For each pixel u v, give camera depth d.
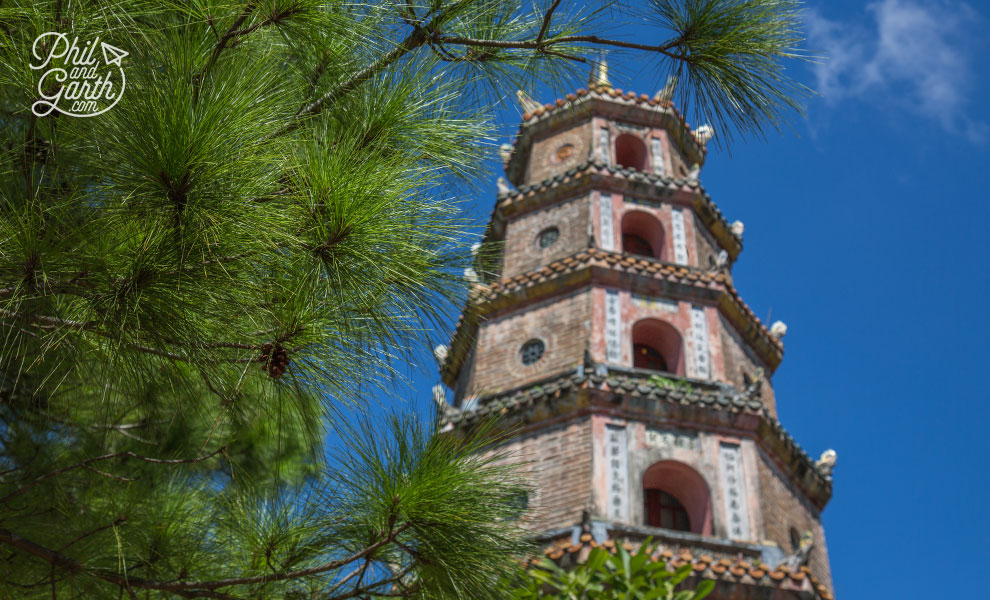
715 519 23.36
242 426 5.84
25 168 4.19
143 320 4.15
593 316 27.20
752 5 5.46
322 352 4.54
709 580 17.69
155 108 3.86
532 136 34.69
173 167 3.85
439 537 4.79
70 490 5.75
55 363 4.82
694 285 28.67
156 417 5.96
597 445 23.72
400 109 5.14
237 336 4.58
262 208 4.12
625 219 31.75
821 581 25.16
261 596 5.47
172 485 6.13
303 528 5.43
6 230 3.94
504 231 32.25
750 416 25.12
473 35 6.03
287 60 5.19
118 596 5.40
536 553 5.12
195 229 3.97
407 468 4.86
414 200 4.62
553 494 23.17
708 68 5.41
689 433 24.70
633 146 34.50
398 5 5.73
